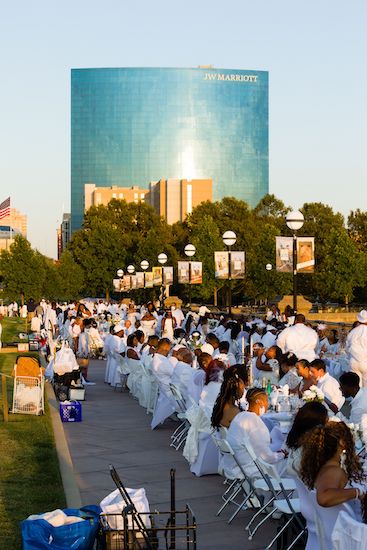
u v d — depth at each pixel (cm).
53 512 852
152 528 797
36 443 1445
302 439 723
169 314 3147
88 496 1111
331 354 2123
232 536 934
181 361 1602
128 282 6112
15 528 925
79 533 805
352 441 693
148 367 1903
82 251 9262
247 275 8350
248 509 1034
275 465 1003
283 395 1266
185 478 1216
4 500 1052
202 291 7931
